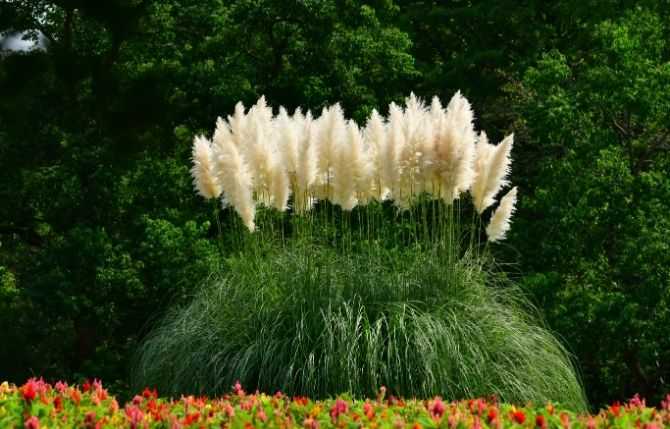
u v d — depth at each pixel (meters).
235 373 7.77
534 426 5.06
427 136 8.95
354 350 7.69
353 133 9.06
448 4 20.41
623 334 12.40
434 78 18.36
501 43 19.30
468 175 8.91
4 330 13.77
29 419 4.94
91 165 14.55
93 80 14.77
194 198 15.19
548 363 8.31
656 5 15.32
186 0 15.80
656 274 12.48
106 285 13.48
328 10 15.30
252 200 9.03
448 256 8.77
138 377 8.77
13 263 15.82
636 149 14.51
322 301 8.13
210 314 8.61
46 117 14.77
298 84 15.78
